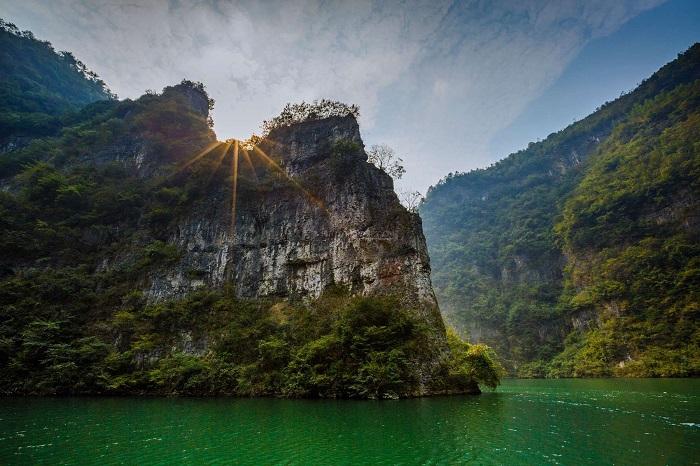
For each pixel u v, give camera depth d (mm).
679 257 88938
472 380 39656
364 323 38594
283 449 16562
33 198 58062
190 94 91688
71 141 76562
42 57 131375
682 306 80312
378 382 33812
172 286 49688
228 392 37594
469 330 127125
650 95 176250
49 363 39219
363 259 46969
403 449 16438
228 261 53000
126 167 70000
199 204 58000
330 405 29844
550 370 96562
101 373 38656
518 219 172000
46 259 51312
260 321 43938
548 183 196250
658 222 103750
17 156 71938
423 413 25688
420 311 41531
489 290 142625
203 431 20188
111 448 16891
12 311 42750
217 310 46438
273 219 55438
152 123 76500
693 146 107125
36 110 99562
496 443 17375
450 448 16562
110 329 44094
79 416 24938
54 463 14828
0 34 119438
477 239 182000
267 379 37250
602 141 184750
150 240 55438
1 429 20922
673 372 70062
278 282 50094
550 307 116438
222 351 41188
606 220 114062
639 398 34844
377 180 55000
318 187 55781
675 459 14766
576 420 23047
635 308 88562
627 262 97375
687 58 168375
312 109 69312
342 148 57562
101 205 58531
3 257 50344
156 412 26594
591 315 100062
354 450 16328
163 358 41562
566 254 129250
